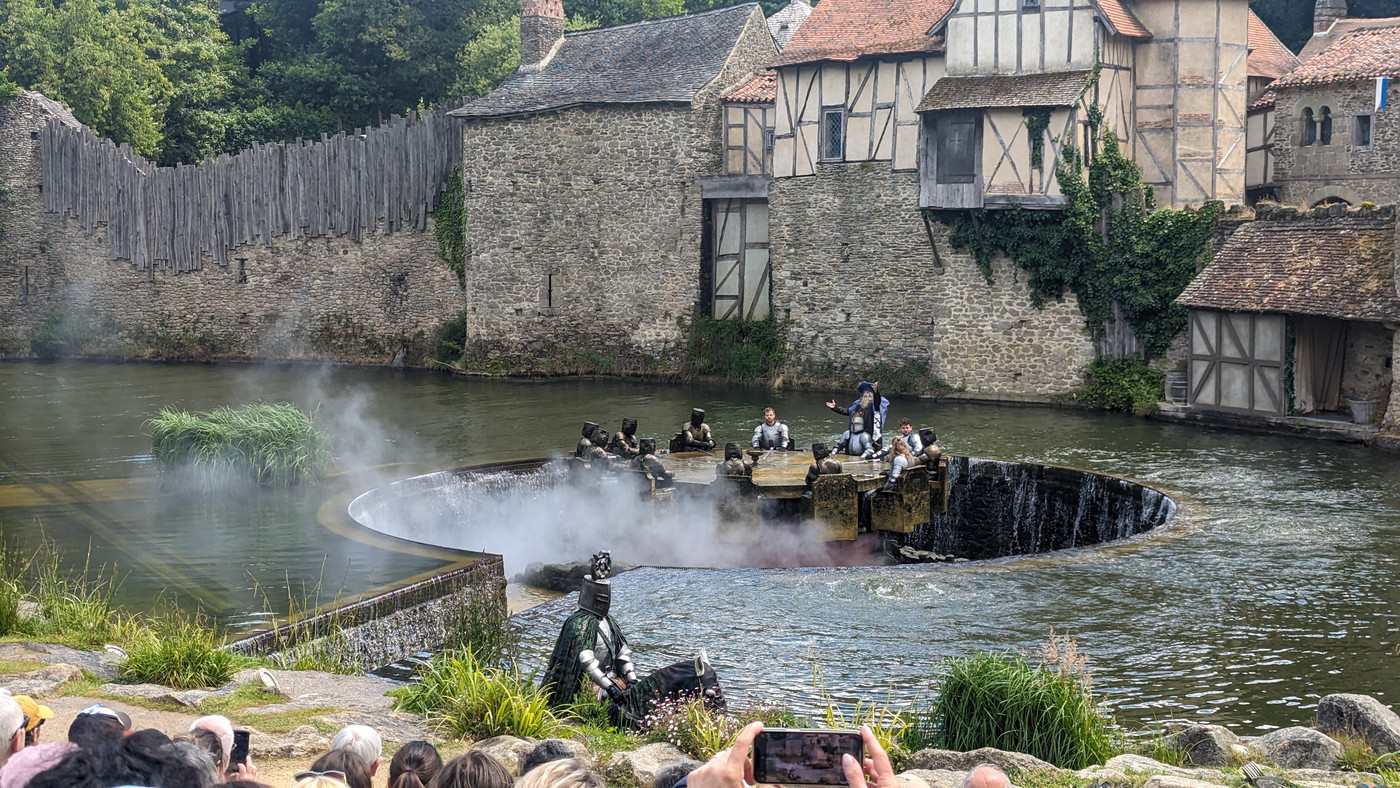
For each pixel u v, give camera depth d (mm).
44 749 4145
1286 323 22750
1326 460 19984
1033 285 27125
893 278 29219
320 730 7457
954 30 26969
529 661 11023
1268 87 31156
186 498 17266
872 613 11992
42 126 41594
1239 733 9195
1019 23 26281
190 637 9656
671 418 25922
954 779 6906
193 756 4148
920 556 17547
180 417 18688
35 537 14867
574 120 32938
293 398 29922
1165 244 25609
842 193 29703
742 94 31531
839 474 16109
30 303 42000
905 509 16625
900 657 10773
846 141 29453
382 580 12570
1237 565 13641
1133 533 17359
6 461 20953
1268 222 24062
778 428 19328
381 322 37375
